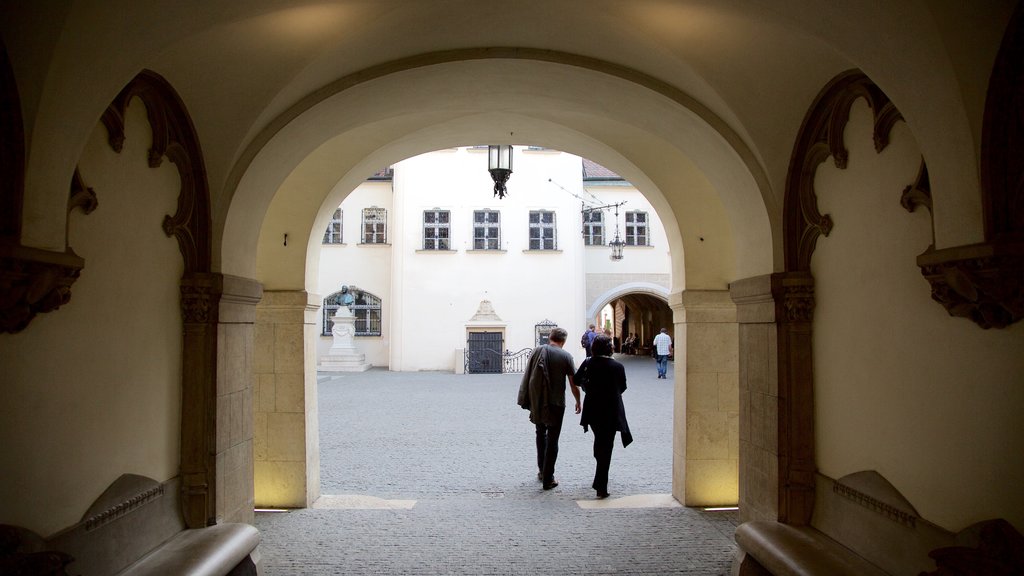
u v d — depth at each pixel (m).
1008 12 2.99
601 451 8.23
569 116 7.50
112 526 4.07
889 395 4.15
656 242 30.09
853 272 4.58
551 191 28.83
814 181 5.11
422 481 9.30
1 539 3.08
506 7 4.60
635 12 4.52
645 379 24.73
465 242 28.66
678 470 8.00
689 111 5.45
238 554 4.57
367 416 15.63
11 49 3.08
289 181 7.65
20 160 3.12
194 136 4.99
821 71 4.59
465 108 6.87
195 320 5.05
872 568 4.17
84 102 3.43
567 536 6.39
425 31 4.96
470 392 20.64
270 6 3.97
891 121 4.11
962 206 3.27
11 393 3.25
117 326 4.20
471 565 5.55
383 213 30.23
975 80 3.13
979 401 3.35
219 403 5.18
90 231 3.91
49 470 3.53
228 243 5.36
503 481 9.29
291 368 7.70
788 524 5.16
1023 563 2.97
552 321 28.58
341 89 5.39
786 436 5.20
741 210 5.86
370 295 30.09
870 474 4.34
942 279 3.43
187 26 3.74
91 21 3.21
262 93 4.95
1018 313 3.03
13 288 3.09
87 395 3.88
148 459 4.59
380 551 5.93
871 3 3.38
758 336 5.63
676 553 5.87
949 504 3.58
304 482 7.63
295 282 7.74
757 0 3.94
